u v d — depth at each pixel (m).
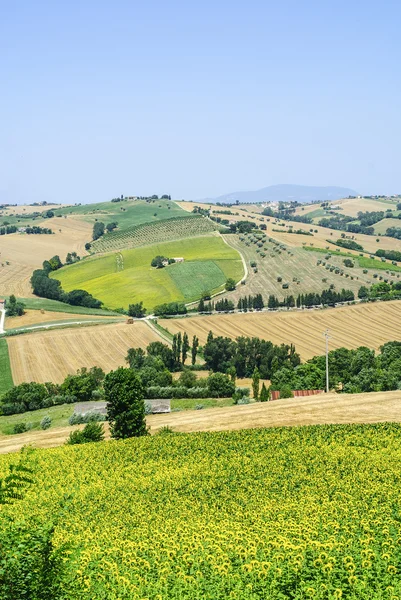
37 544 15.45
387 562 25.39
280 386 119.38
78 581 21.50
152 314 199.00
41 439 78.06
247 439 65.12
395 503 40.34
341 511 39.06
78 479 54.09
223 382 111.50
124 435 70.88
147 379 121.62
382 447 60.16
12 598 14.59
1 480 16.14
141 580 25.36
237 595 22.78
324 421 73.69
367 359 127.69
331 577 23.86
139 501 46.22
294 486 47.88
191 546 30.23
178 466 56.91
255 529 35.88
